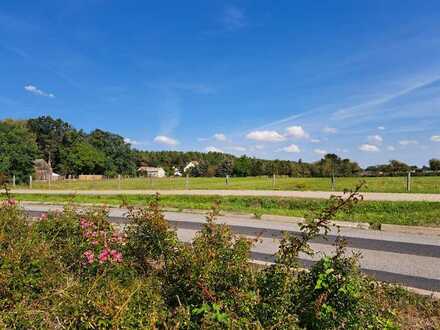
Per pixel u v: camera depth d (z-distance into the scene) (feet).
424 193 64.08
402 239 32.96
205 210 52.19
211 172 284.00
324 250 28.22
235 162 278.46
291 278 13.02
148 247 17.13
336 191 72.54
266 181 126.82
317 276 13.08
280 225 40.50
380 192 66.59
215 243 14.98
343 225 40.37
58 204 64.85
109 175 360.89
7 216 20.51
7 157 192.75
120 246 17.69
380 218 42.45
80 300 12.78
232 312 12.16
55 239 19.58
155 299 13.28
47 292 14.07
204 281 12.87
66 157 354.95
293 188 84.99
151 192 83.87
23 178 203.21
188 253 13.98
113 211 52.75
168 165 467.52
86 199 71.05
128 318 11.98
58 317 12.67
